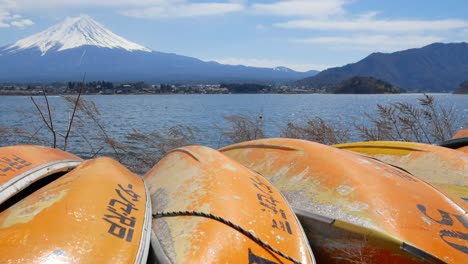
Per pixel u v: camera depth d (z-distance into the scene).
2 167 2.65
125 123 14.44
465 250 2.36
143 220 2.19
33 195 2.20
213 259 1.96
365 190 2.70
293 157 3.30
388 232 2.37
